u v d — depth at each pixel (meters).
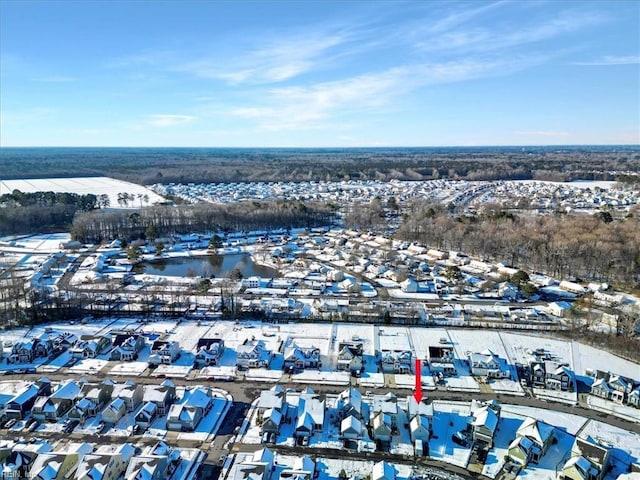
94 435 60.00
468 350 82.75
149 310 100.94
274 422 59.69
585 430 61.28
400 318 95.56
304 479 49.69
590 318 94.38
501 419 63.16
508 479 52.34
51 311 96.75
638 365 77.81
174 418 61.19
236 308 99.75
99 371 76.19
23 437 59.50
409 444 58.25
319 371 76.19
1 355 79.38
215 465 54.31
